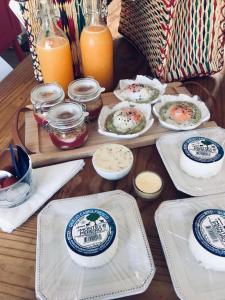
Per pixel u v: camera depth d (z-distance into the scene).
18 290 0.52
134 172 0.72
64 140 0.74
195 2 0.85
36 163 0.75
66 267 0.54
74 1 0.88
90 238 0.52
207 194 0.64
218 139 0.76
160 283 0.52
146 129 0.78
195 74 0.99
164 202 0.61
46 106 0.78
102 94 0.95
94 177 0.71
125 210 0.61
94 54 0.90
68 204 0.63
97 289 0.50
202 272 0.52
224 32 0.94
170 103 0.86
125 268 0.53
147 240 0.56
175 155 0.73
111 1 1.48
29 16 0.86
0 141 0.82
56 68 0.89
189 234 0.56
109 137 0.80
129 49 1.17
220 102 0.91
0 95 0.99
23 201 0.65
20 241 0.59
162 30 0.87
